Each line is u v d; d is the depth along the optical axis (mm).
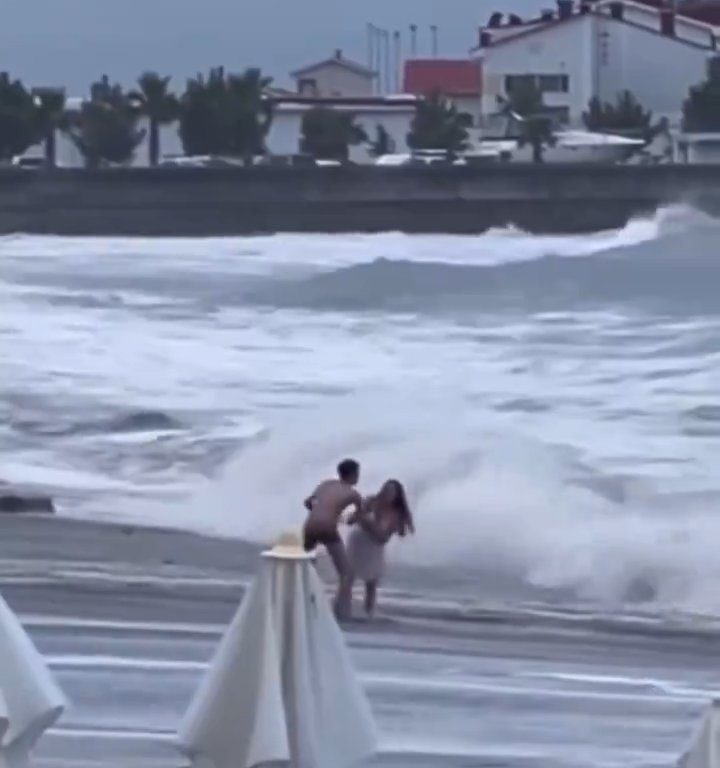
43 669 14164
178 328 124250
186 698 28656
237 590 41469
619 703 30094
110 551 47969
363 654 34406
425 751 26188
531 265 178000
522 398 83375
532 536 49500
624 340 110312
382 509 39031
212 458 67938
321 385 91312
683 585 45375
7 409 82938
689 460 64875
